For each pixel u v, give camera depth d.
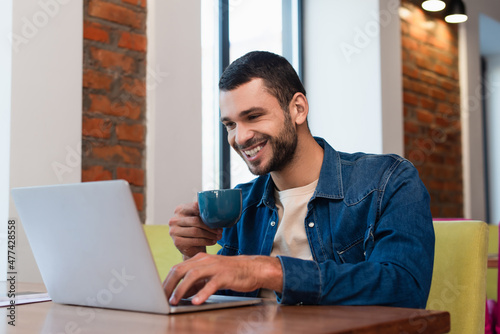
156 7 2.14
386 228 1.04
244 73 1.11
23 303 1.01
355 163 1.21
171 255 1.54
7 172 1.71
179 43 2.21
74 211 0.85
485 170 4.84
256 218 1.30
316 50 3.32
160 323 0.75
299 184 1.22
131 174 2.06
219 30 2.85
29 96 1.77
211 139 2.80
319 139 1.29
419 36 3.58
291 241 1.22
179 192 2.18
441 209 3.70
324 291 0.90
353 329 0.68
